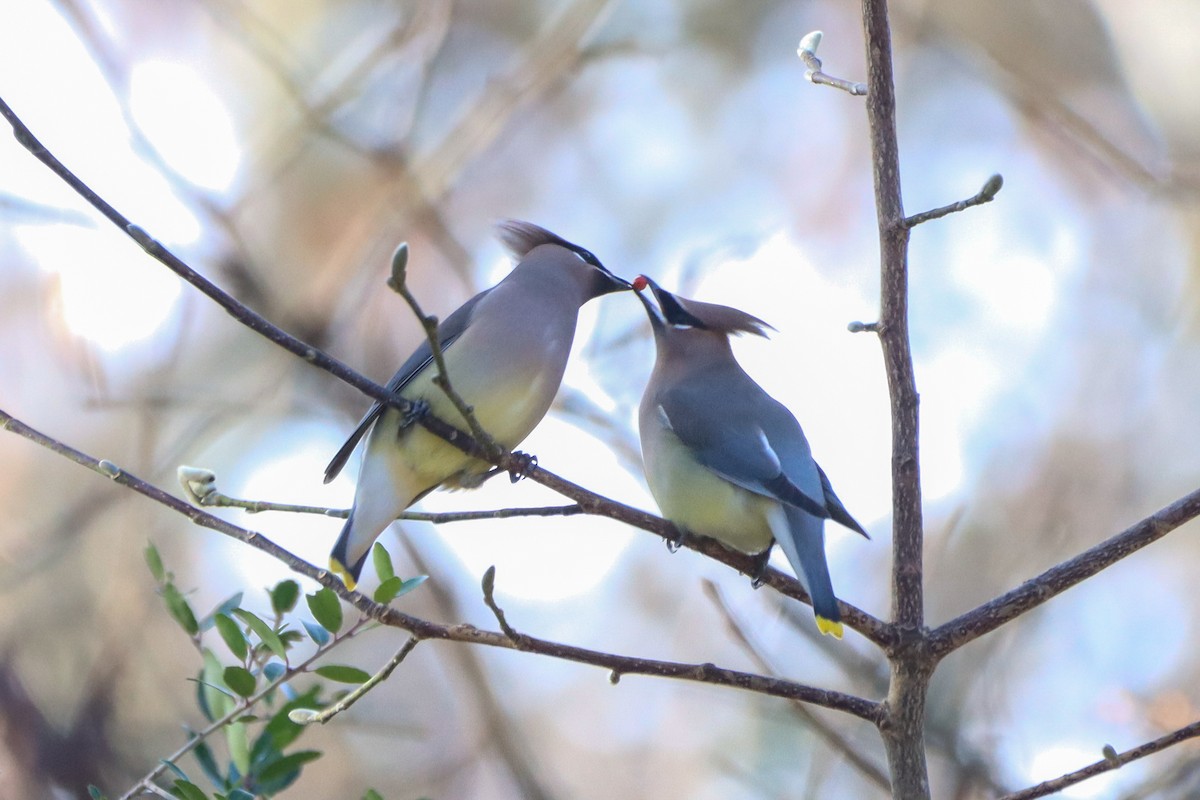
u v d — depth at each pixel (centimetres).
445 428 735
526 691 1441
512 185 1617
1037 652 1227
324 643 657
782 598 1052
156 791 639
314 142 1397
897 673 637
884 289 668
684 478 813
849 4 1711
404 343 1356
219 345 1404
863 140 1658
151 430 1359
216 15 1392
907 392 662
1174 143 1614
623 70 1677
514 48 1577
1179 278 1591
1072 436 1505
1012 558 1358
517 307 824
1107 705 1091
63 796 1130
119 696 1225
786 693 623
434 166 1414
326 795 1323
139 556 1336
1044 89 1645
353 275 1332
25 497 1375
